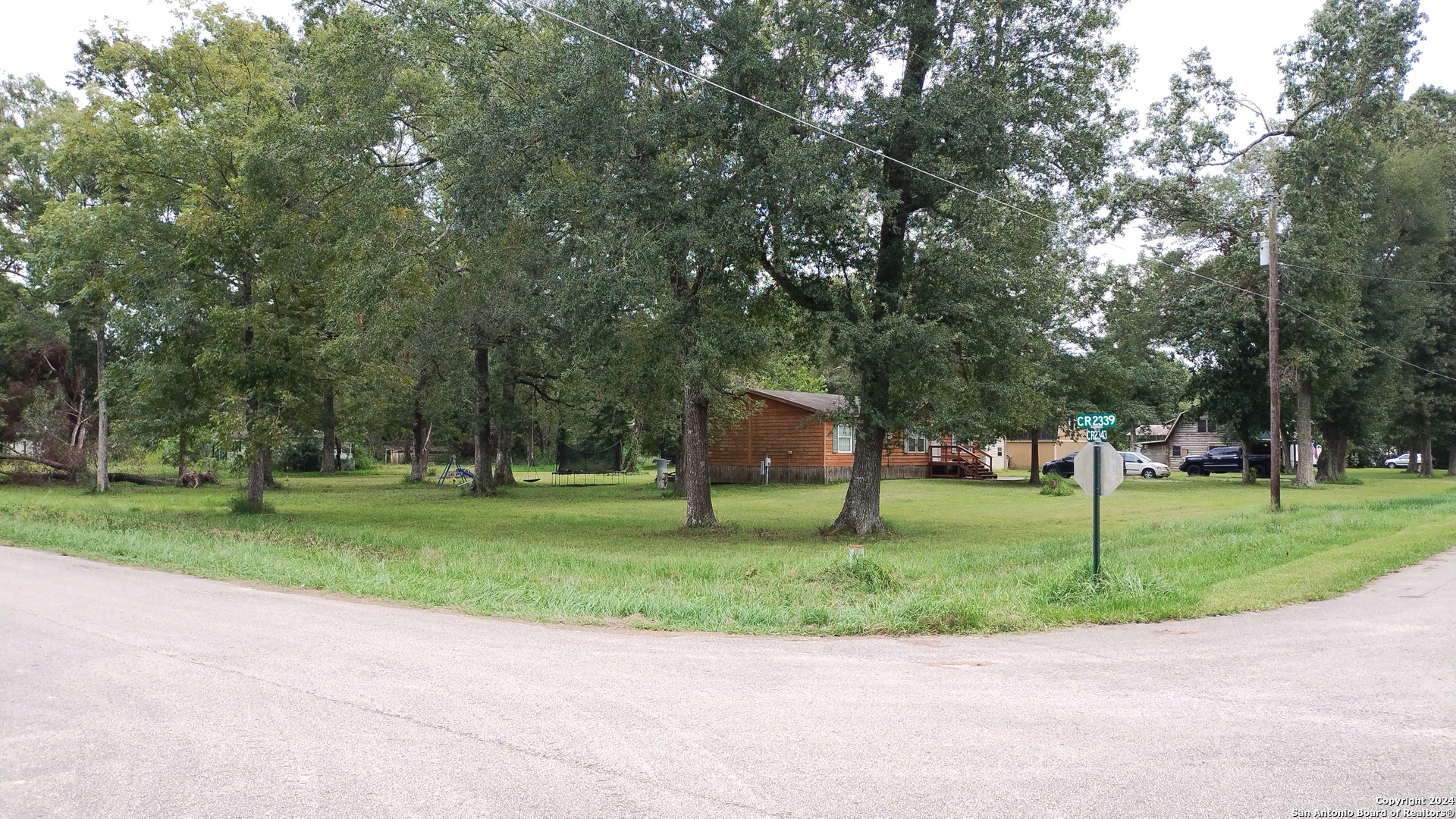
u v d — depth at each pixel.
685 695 6.37
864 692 6.50
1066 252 32.09
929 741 5.29
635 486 43.19
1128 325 43.28
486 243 22.31
